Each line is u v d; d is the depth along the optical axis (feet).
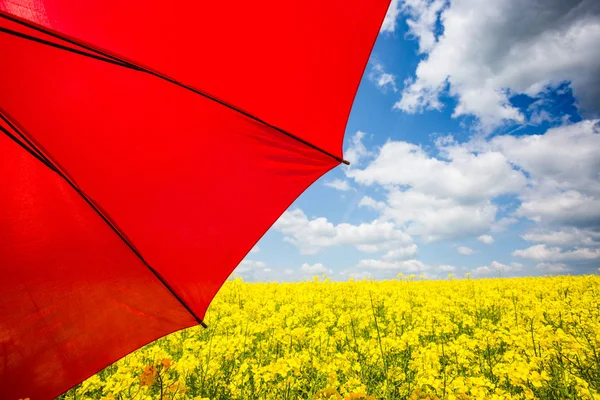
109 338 6.28
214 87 4.93
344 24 4.65
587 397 10.78
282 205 6.00
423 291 33.96
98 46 4.31
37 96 4.85
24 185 5.51
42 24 4.04
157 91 4.94
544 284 39.50
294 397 11.75
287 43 4.73
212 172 5.69
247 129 5.32
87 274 6.05
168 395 8.93
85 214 5.74
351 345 16.31
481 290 34.94
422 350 13.43
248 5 4.45
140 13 4.36
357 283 35.35
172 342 15.96
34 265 5.82
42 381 6.14
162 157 5.53
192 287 6.30
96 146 5.34
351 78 4.91
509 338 14.46
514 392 12.13
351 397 8.43
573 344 12.44
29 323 5.95
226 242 6.10
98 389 12.63
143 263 6.00
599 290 33.22
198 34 4.56
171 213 5.90
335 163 5.52
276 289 35.04
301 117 5.23
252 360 14.32
